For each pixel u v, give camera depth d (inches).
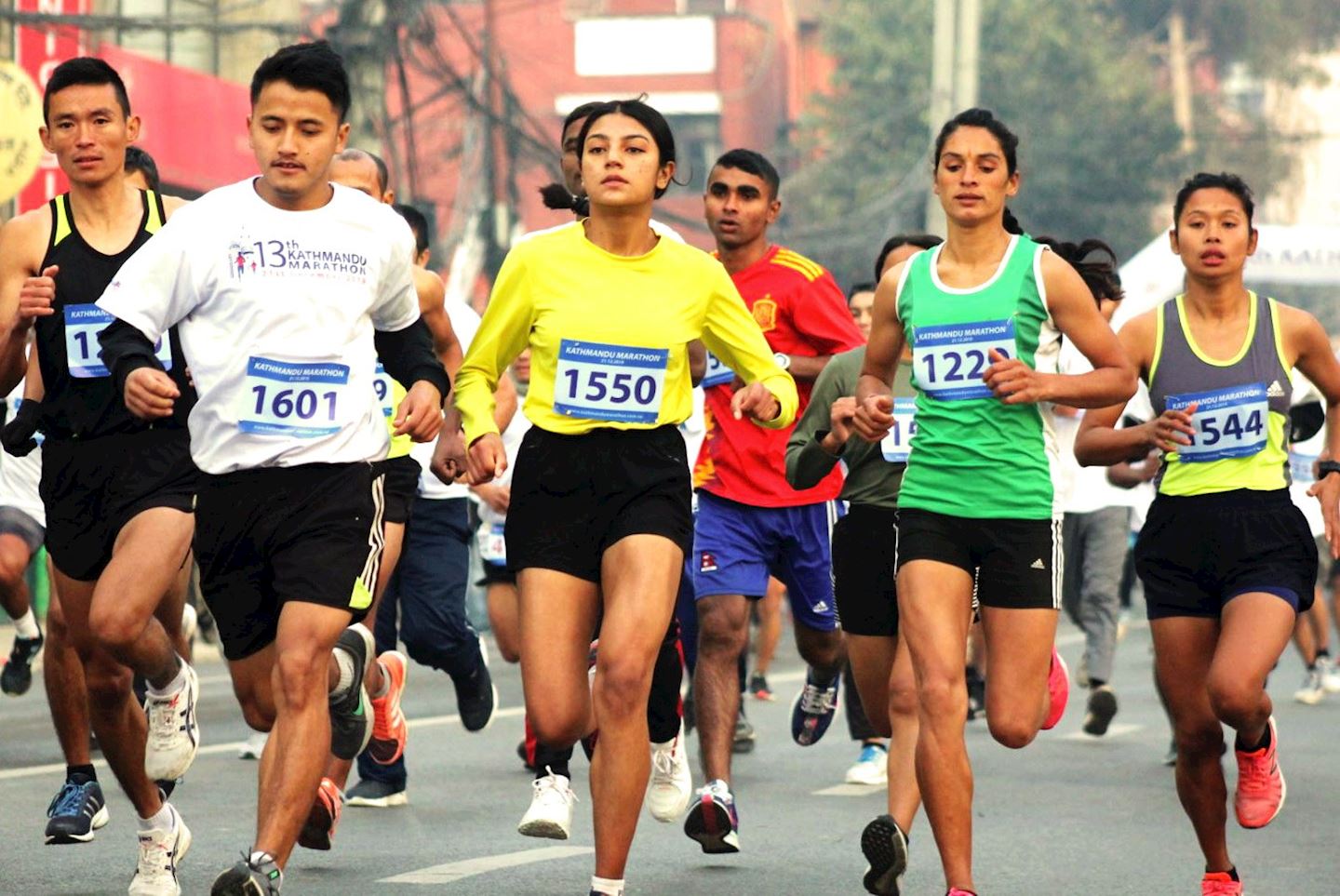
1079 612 1144.8
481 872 721.0
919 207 4170.8
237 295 577.3
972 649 1164.5
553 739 606.2
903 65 4753.9
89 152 633.0
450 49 4557.1
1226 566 676.1
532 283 621.6
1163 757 1061.1
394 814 853.8
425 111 3983.8
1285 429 693.9
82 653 637.9
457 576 914.7
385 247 594.6
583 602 614.2
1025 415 613.0
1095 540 1139.3
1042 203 4640.8
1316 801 922.7
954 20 2492.6
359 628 664.4
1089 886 718.5
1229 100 6092.5
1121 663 1643.7
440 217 3417.8
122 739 638.5
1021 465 611.2
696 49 5354.3
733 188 845.2
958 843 593.6
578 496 611.5
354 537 582.6
